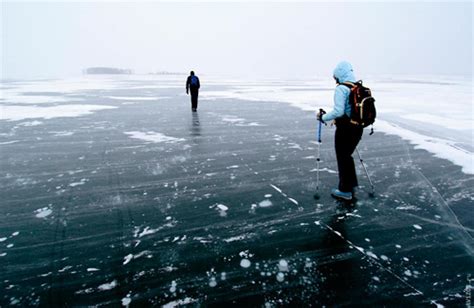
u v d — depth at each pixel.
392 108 12.01
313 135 7.18
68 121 8.75
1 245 2.58
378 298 2.00
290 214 3.19
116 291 2.05
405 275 2.23
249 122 8.84
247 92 20.30
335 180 4.20
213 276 2.20
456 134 7.27
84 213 3.19
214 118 9.49
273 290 2.06
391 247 2.59
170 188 3.89
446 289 2.09
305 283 2.13
